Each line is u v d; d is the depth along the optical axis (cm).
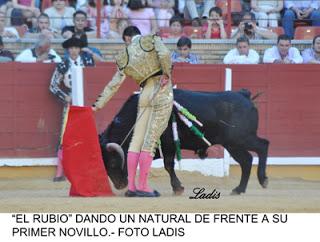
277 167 1791
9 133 1722
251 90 1766
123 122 1280
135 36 1233
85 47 1727
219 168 1728
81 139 1265
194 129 1278
